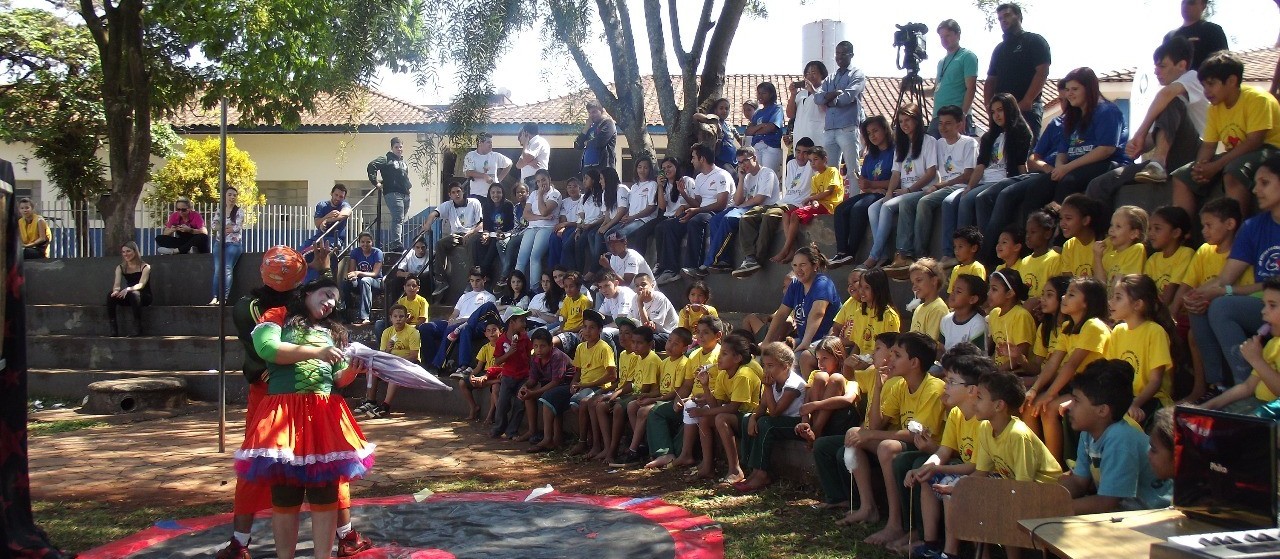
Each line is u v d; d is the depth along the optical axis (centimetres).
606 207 1229
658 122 2023
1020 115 843
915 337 621
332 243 1496
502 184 1489
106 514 707
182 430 1092
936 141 911
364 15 787
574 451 924
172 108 1678
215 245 1644
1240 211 604
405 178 1612
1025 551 540
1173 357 569
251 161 2219
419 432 1060
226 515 696
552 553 583
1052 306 635
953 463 579
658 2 1308
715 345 842
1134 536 377
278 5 1389
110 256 1570
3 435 583
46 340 1430
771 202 1100
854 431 638
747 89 2298
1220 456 381
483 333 1169
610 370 947
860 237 962
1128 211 654
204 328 1436
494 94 779
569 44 820
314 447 529
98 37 1568
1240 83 658
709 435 786
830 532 618
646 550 586
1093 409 491
